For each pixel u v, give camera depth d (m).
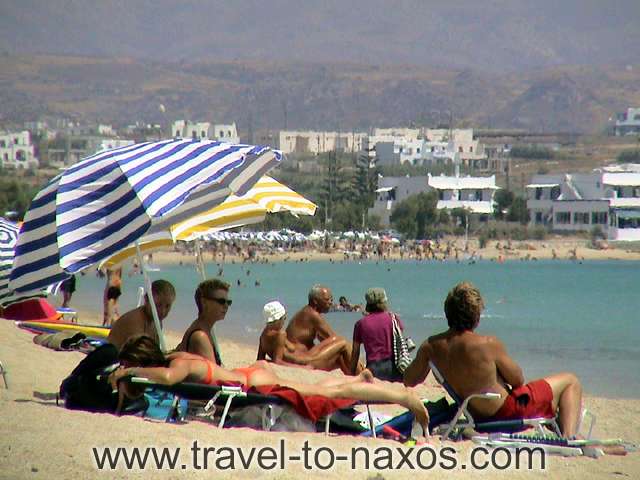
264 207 19.23
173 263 180.12
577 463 13.66
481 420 14.24
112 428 13.66
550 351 41.94
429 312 68.69
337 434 14.78
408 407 14.48
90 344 24.27
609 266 179.12
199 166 14.67
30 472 11.53
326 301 23.55
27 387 17.75
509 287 112.00
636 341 47.09
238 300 80.25
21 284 14.99
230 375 14.91
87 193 14.41
